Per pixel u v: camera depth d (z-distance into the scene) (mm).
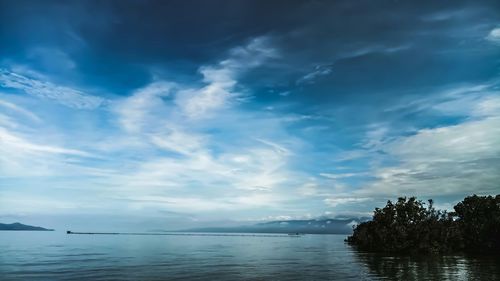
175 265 101875
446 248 139500
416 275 76000
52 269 90062
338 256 133125
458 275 75188
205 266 99250
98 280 72188
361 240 183250
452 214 152500
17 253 148000
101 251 167250
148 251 172250
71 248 189625
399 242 144000
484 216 145375
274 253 158500
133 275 79562
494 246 130750
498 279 69562
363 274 79000
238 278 75438
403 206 145500
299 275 79000
